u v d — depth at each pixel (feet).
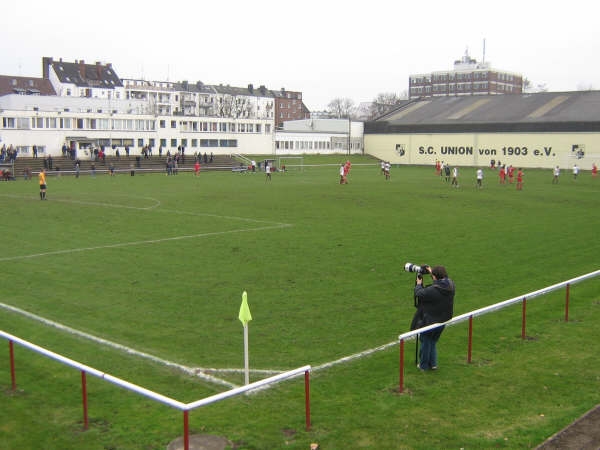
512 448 24.41
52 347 37.24
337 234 80.84
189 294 49.65
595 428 25.89
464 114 321.93
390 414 27.71
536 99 312.91
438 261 63.87
